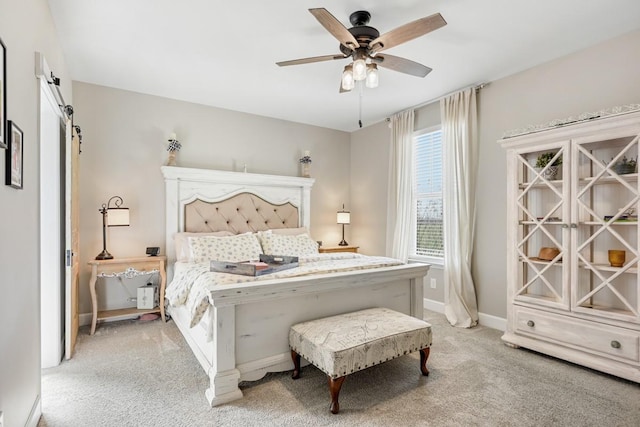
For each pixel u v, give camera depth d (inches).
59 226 99.0
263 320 85.0
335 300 96.8
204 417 71.1
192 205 150.9
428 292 158.1
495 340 116.7
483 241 134.3
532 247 113.0
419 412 73.0
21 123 60.4
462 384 85.3
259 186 169.2
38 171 70.2
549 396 79.5
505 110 127.1
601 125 90.0
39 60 69.8
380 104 159.2
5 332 51.4
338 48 107.0
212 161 160.7
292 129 185.2
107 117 137.2
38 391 69.7
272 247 145.2
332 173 199.6
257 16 89.7
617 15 88.9
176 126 151.7
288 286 84.7
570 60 109.9
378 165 187.3
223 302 76.2
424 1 83.3
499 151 128.9
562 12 87.7
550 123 101.7
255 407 74.8
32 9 68.6
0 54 48.4
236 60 115.3
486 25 93.7
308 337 79.5
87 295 132.4
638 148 85.1
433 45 104.8
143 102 144.6
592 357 92.1
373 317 91.0
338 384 72.1
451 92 143.0
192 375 89.7
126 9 86.4
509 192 112.7
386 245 177.5
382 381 86.7
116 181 138.6
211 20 91.6
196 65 119.0
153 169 146.2
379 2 83.7
